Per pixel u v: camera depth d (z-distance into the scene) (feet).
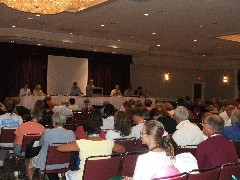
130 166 13.29
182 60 74.90
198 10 34.47
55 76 57.62
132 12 35.94
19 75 55.42
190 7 33.37
